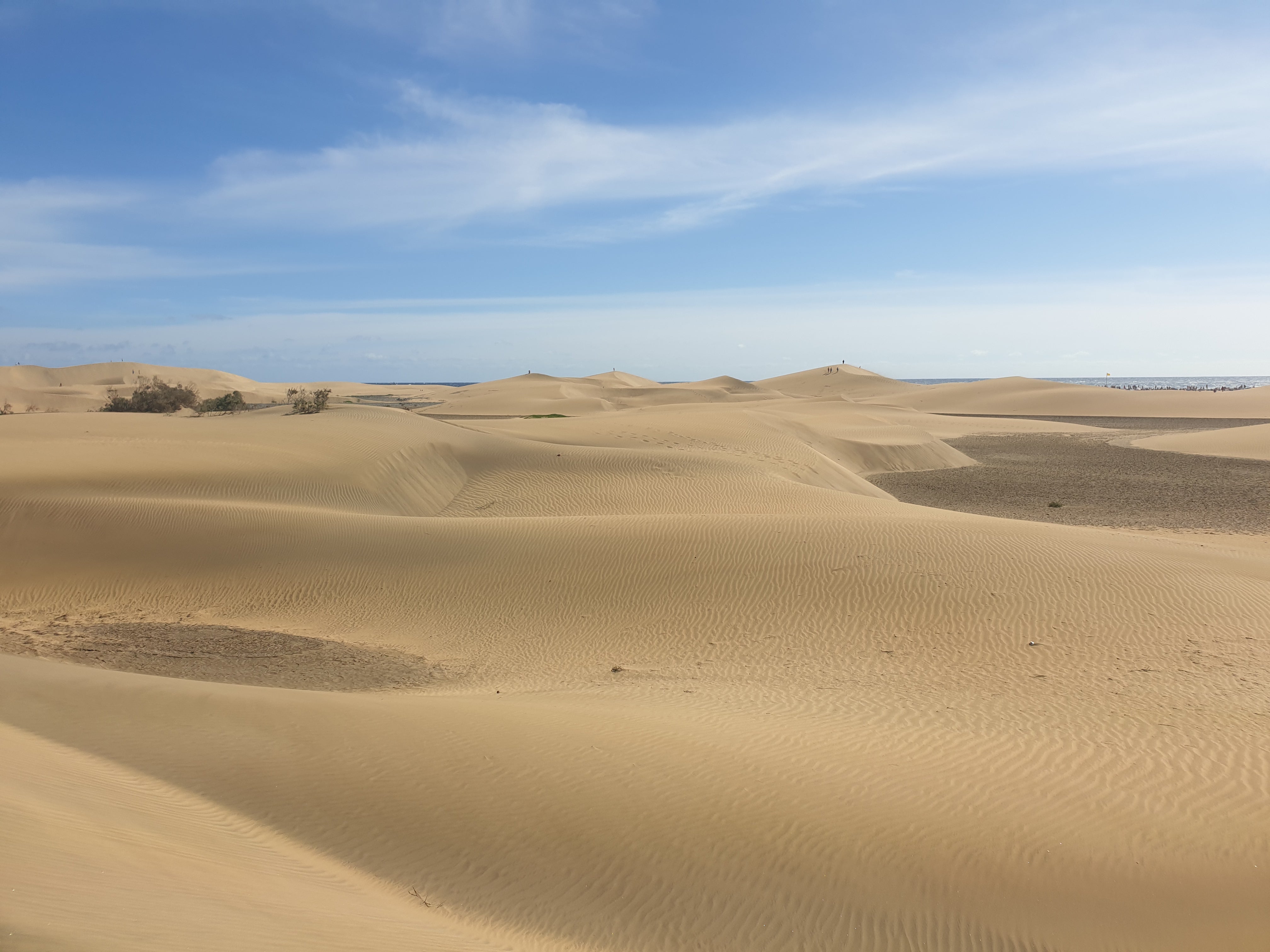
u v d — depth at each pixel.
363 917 5.38
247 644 14.99
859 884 6.59
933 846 7.06
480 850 6.79
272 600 17.38
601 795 7.61
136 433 29.98
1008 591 15.71
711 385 163.00
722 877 6.61
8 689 9.02
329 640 15.41
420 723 8.95
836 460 52.75
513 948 5.59
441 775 7.80
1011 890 6.57
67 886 4.43
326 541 19.78
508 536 19.77
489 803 7.40
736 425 49.38
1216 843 7.16
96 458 24.11
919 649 13.67
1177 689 11.46
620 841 6.97
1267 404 116.50
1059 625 14.37
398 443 32.25
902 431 63.00
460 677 13.46
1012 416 118.06
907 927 6.20
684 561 17.78
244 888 5.35
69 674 9.88
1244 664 12.59
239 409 59.22
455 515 29.41
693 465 33.53
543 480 32.00
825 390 167.50
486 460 34.25
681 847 6.93
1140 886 6.63
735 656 13.91
